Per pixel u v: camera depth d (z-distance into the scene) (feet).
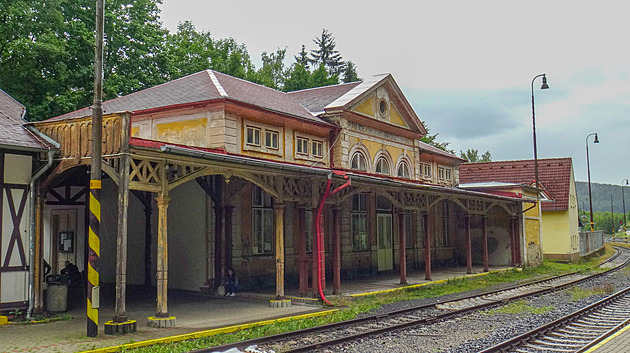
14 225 38.29
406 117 80.84
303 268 50.67
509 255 96.89
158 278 37.42
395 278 70.79
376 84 72.49
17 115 46.98
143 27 88.43
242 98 56.39
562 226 113.70
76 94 73.10
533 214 102.06
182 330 35.55
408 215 86.63
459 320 42.19
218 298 52.13
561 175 118.11
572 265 105.09
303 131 62.95
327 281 65.46
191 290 56.24
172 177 38.11
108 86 76.84
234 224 56.18
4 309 37.63
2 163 37.88
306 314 42.73
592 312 45.03
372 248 75.82
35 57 69.05
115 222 60.18
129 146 34.27
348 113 66.74
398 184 56.18
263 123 57.77
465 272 82.33
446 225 98.43
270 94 66.85
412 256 86.58
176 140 55.93
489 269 87.92
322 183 50.75
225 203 54.85
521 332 36.55
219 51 142.72
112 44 82.23
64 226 60.39
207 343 32.45
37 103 73.82
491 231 98.78
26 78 71.05
